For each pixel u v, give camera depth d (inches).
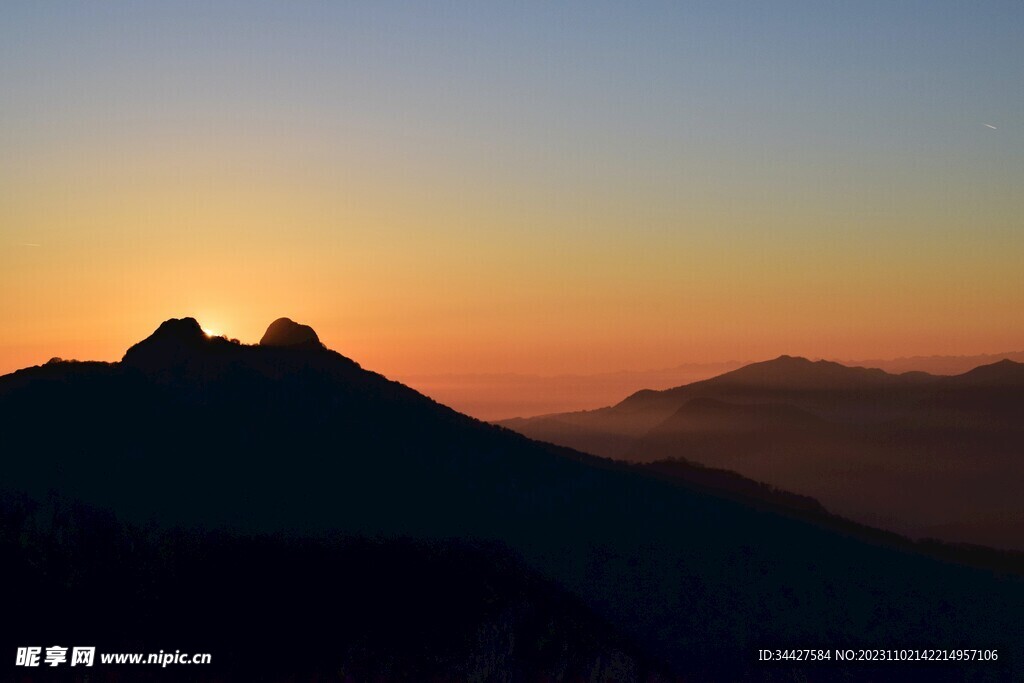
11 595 2655.0
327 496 3164.4
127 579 2731.3
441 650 2664.9
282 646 2645.2
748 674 2997.0
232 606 2714.1
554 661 2726.4
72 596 2679.6
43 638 2600.9
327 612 2723.9
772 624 3270.2
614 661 2770.7
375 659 2630.4
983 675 3265.3
